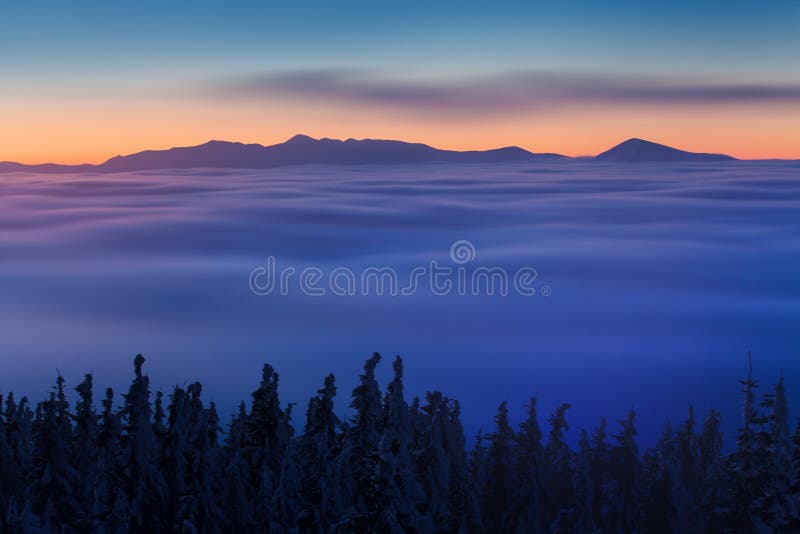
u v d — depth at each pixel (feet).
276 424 106.83
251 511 103.35
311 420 98.32
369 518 78.79
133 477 96.78
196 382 104.42
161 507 97.91
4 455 108.27
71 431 111.14
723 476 125.70
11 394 113.19
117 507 93.15
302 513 90.63
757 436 110.01
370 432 98.22
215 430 107.55
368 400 98.43
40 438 102.27
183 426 100.78
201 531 96.22
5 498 107.55
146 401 98.68
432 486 104.47
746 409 110.93
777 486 107.65
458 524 116.37
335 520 90.99
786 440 107.65
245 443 107.65
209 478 97.81
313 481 92.84
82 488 103.35
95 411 106.83
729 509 113.70
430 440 106.73
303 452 98.07
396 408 90.48
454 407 122.52
